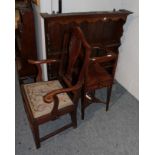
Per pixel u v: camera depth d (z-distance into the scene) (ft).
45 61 5.65
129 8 6.61
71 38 5.18
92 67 6.31
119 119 6.43
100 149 5.34
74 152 5.23
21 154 5.09
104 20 6.30
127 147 5.43
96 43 7.00
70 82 5.47
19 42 7.43
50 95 4.32
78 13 5.94
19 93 7.43
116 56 5.65
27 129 5.89
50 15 5.54
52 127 6.02
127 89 7.89
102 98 7.41
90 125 6.14
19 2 8.27
